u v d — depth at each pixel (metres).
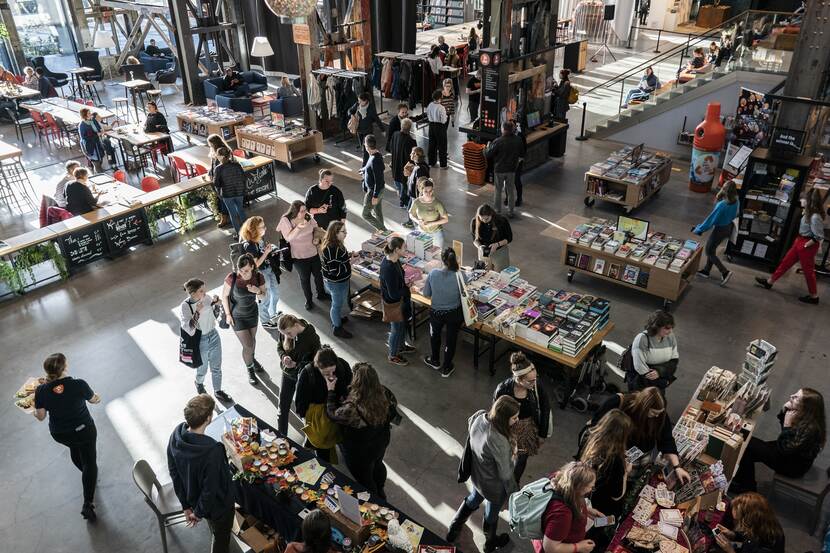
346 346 7.50
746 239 9.13
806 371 6.99
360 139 13.84
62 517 5.39
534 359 6.86
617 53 21.64
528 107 12.67
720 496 4.75
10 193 11.97
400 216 10.81
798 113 8.82
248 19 19.41
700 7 24.00
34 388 5.32
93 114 12.90
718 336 7.61
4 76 17.08
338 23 17.11
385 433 4.82
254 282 6.43
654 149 13.93
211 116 14.60
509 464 4.43
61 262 8.97
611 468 4.37
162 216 10.16
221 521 4.49
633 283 8.18
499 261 7.60
